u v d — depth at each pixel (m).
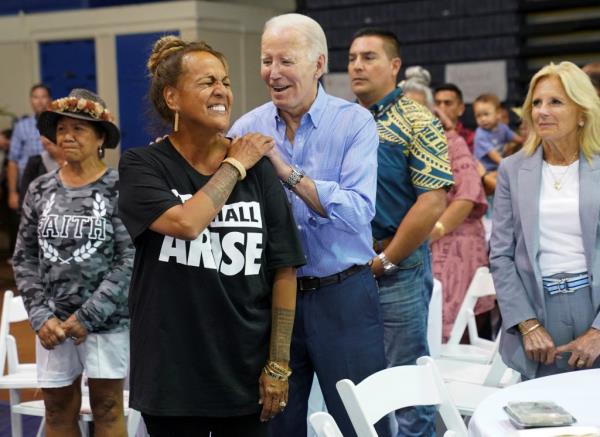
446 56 9.99
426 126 3.90
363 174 3.30
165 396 2.74
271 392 2.82
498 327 6.50
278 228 2.86
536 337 3.57
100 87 11.87
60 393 4.03
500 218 3.76
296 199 3.36
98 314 3.82
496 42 9.77
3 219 12.45
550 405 2.68
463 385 4.21
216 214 2.72
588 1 9.36
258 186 2.86
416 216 3.86
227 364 2.77
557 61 9.66
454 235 5.51
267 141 2.85
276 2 12.06
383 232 3.95
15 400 4.49
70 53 12.07
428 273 4.11
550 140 3.61
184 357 2.74
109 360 3.90
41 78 12.31
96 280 3.90
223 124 2.80
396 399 3.02
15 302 4.61
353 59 4.06
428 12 10.01
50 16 12.11
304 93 3.31
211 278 2.73
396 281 3.91
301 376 3.45
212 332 2.75
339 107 3.40
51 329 3.83
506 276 3.68
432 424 4.03
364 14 10.25
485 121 8.38
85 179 3.96
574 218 3.57
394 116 3.96
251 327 2.79
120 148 11.80
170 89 2.81
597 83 5.35
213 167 2.86
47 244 3.92
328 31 10.41
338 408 3.40
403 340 3.93
